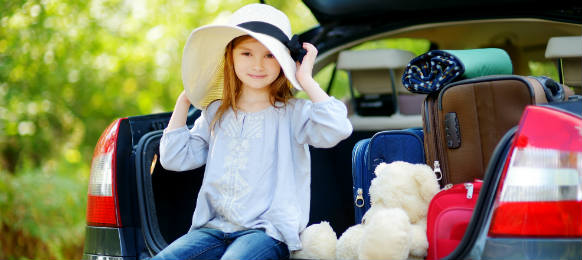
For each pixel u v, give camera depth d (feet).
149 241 7.19
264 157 6.84
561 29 9.82
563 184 5.25
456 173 6.67
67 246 20.27
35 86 23.62
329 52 10.84
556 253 5.23
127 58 24.40
